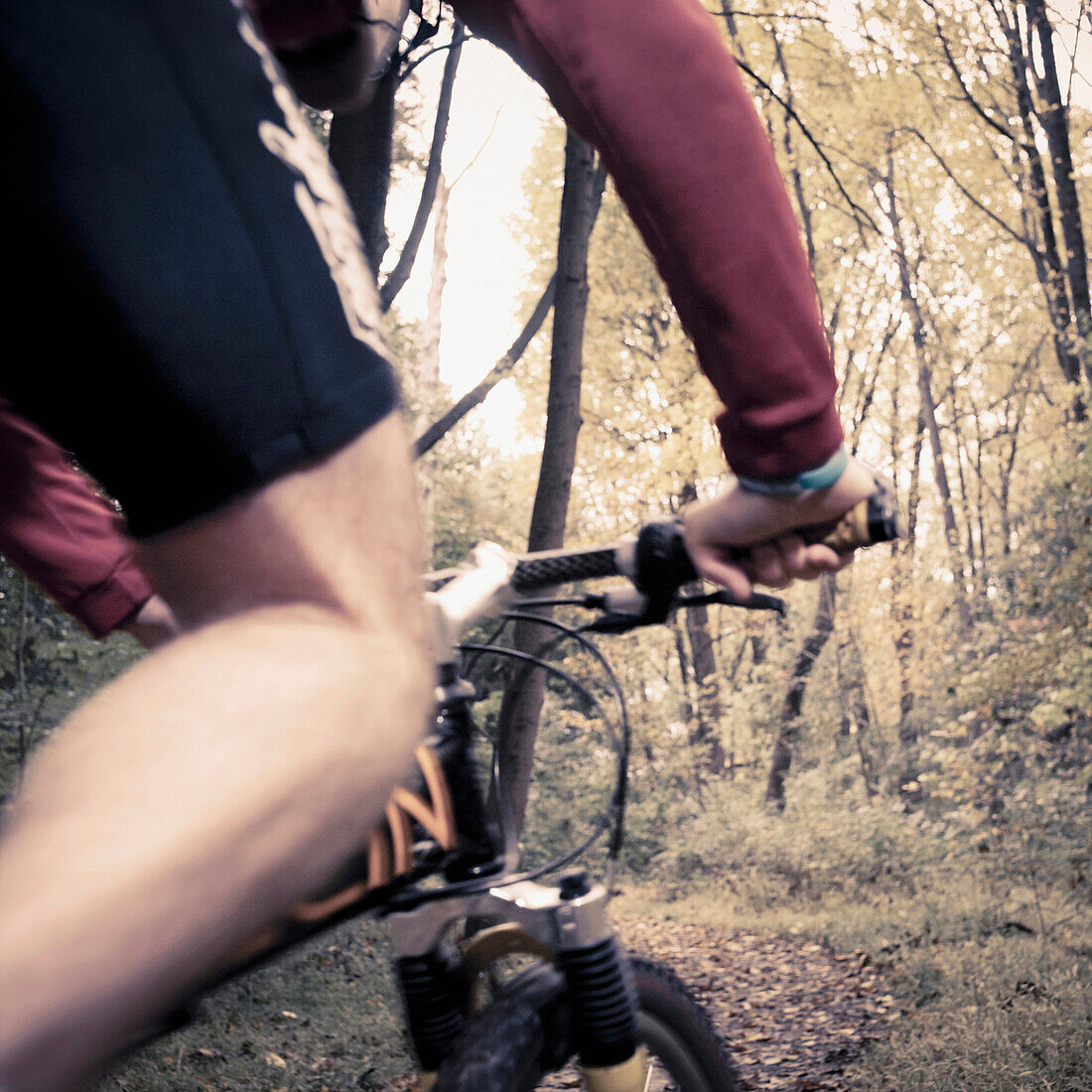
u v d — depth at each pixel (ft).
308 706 1.00
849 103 42.98
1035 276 64.75
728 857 51.11
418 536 1.31
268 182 1.24
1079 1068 14.03
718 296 2.15
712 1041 4.76
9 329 1.20
